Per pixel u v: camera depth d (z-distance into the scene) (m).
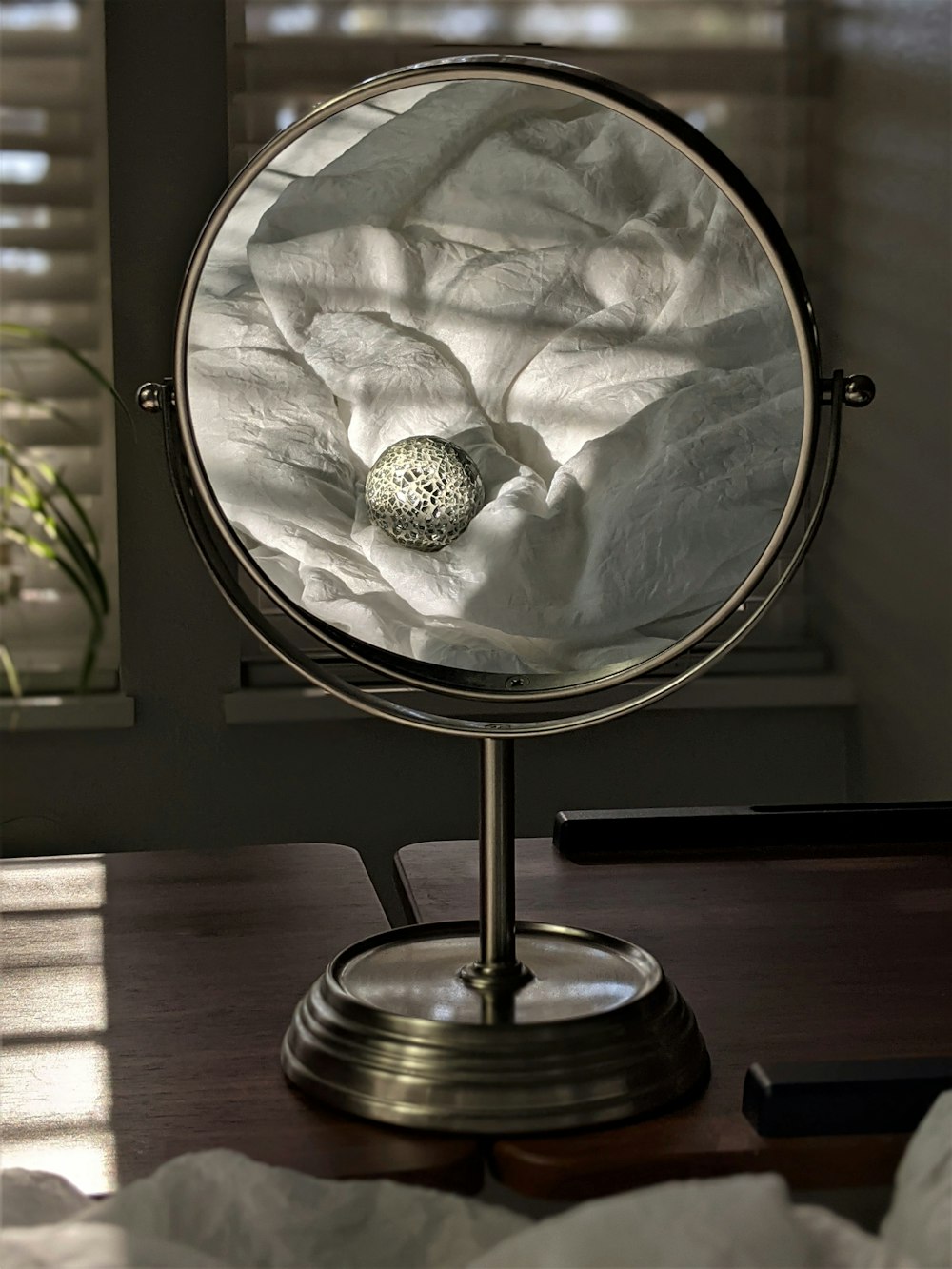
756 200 0.48
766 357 0.53
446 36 1.81
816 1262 0.36
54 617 1.81
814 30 1.87
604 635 0.53
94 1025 0.62
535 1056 0.50
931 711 1.70
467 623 0.53
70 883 0.86
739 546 0.53
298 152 0.52
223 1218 0.40
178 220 1.72
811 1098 0.49
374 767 1.83
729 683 1.85
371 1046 0.52
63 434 1.79
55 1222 0.40
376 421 0.55
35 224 1.76
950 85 1.62
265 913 0.80
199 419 0.53
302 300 0.54
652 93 1.86
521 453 0.55
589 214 0.54
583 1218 0.35
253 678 1.84
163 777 1.78
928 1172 0.39
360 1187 0.41
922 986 0.66
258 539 0.53
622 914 0.78
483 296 0.55
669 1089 0.51
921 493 1.71
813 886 0.83
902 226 1.73
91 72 1.75
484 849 0.55
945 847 0.92
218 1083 0.55
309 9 1.78
